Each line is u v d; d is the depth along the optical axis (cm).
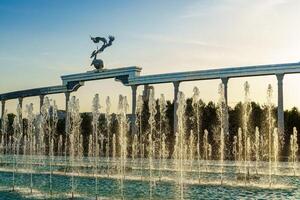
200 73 6906
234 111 7744
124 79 7844
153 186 3183
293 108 7794
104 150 8056
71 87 8544
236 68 6594
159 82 7369
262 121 7538
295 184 3294
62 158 7006
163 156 6656
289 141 6650
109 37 8225
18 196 2739
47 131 7794
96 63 8219
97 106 5909
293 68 6172
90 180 3656
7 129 9319
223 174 4078
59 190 3012
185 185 3244
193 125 7744
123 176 3962
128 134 7750
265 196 2677
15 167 5147
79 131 7525
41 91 8900
